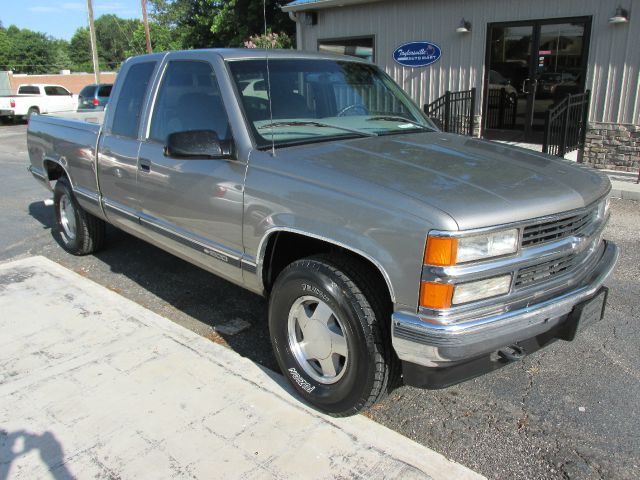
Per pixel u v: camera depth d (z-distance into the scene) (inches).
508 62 410.9
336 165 114.8
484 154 129.0
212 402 119.7
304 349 119.8
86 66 2896.2
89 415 115.2
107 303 167.2
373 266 107.8
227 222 131.4
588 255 118.1
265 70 143.9
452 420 119.3
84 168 193.0
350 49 495.5
